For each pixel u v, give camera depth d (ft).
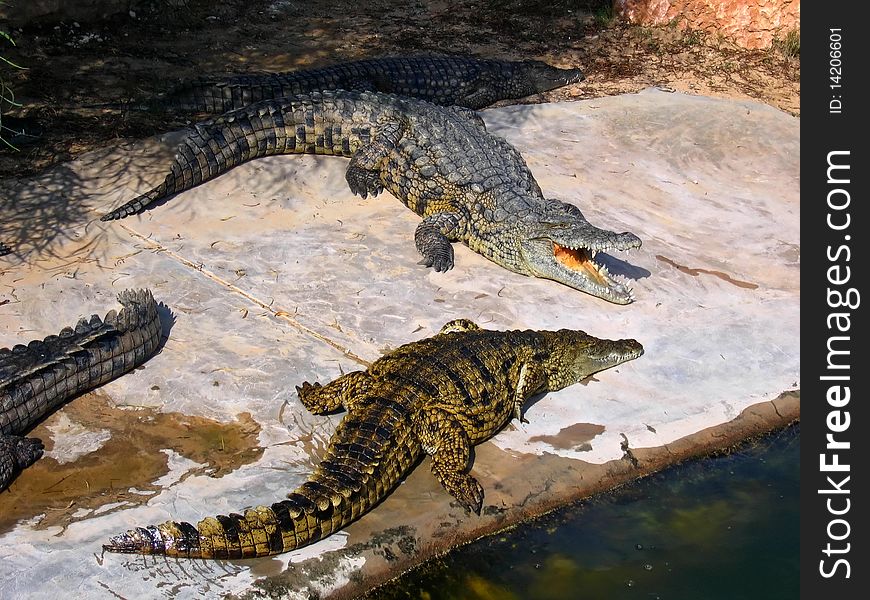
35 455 18.90
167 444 19.57
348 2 47.06
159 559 16.76
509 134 34.37
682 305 25.68
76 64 37.04
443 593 17.35
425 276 26.17
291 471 19.04
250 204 29.07
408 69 37.01
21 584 16.14
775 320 25.25
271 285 25.26
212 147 29.53
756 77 41.60
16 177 28.99
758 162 34.04
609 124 35.50
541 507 19.19
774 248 28.78
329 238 27.66
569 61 42.11
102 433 19.76
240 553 16.53
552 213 26.40
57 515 17.63
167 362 21.99
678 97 38.01
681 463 20.79
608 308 25.30
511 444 20.35
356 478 17.51
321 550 17.22
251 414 20.57
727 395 22.44
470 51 42.50
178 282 25.03
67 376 20.08
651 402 22.02
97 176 29.55
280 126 30.91
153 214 28.02
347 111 31.37
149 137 31.96
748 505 19.88
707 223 30.04
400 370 19.86
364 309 24.48
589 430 20.97
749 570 18.31
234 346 22.70
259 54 40.47
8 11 37.22
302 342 23.04
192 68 38.29
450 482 18.54
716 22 44.37
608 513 19.42
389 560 17.44
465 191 28.07
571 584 17.71
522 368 21.11
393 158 29.91
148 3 41.88
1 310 23.43
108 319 21.15
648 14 45.34
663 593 17.69
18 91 34.06
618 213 29.96
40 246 26.09
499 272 26.89
